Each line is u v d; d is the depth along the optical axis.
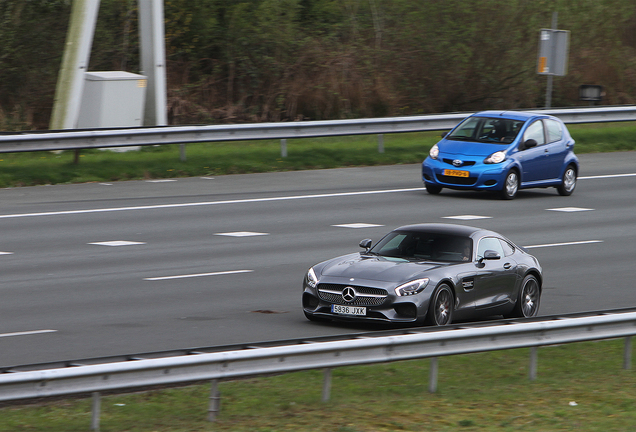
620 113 102.69
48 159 76.19
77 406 26.08
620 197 74.19
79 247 51.09
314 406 26.69
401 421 25.59
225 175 77.44
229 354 24.97
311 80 109.88
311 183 74.75
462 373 31.66
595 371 32.72
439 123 91.75
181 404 26.52
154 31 85.44
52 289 41.91
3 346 32.53
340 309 36.38
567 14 118.50
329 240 54.94
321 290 36.84
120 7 110.06
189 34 111.31
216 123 105.44
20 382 22.23
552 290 45.66
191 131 77.94
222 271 46.72
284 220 60.53
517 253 41.44
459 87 115.50
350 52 111.69
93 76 82.50
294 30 113.56
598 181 81.12
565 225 62.38
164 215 60.69
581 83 125.25
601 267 50.88
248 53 111.00
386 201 68.38
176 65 111.06
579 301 43.47
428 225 40.66
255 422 25.00
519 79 117.38
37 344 32.94
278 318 38.09
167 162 77.62
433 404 27.55
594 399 29.00
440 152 71.12
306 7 118.19
